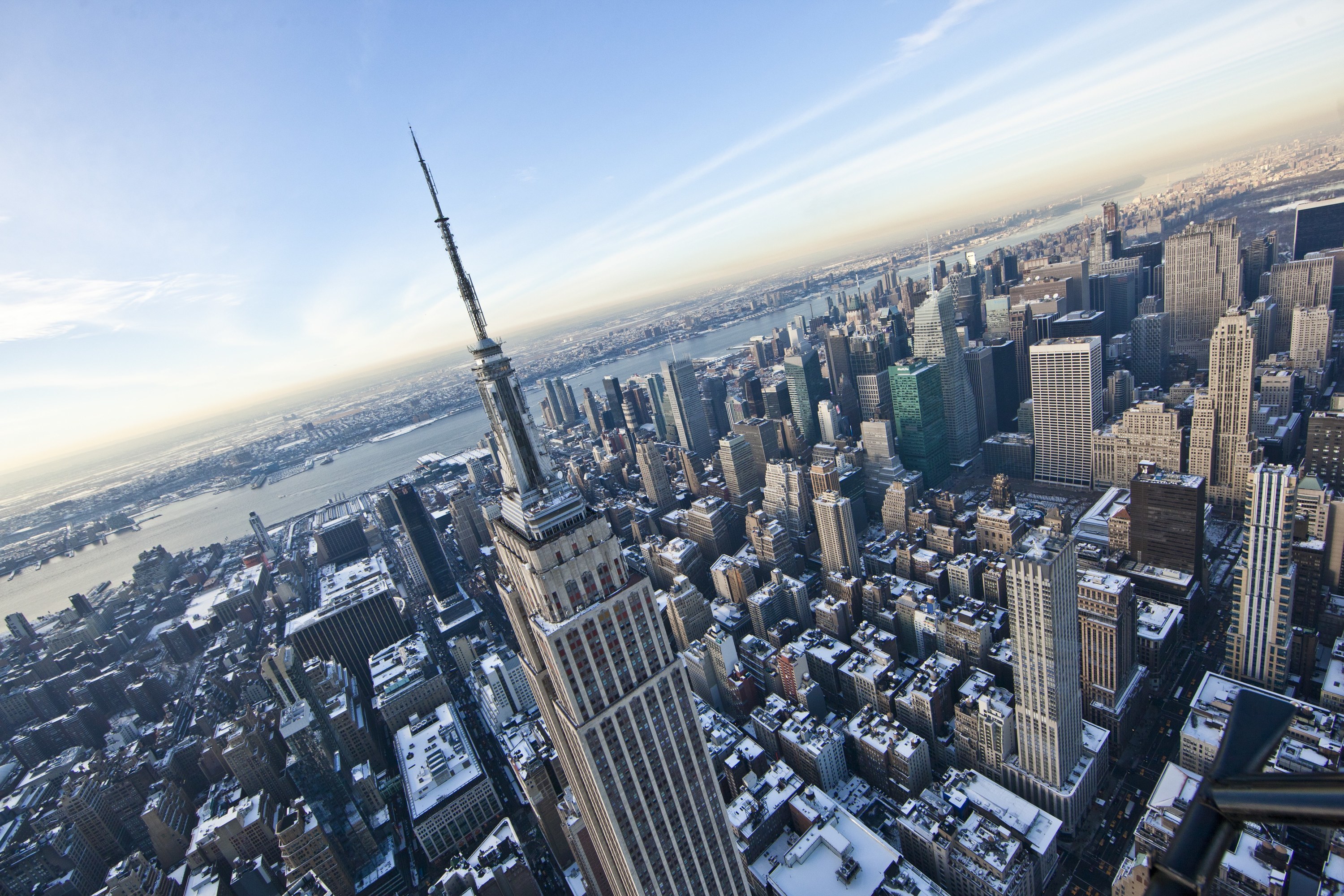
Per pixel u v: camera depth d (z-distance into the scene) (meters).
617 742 154.75
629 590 151.38
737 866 181.50
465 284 145.38
